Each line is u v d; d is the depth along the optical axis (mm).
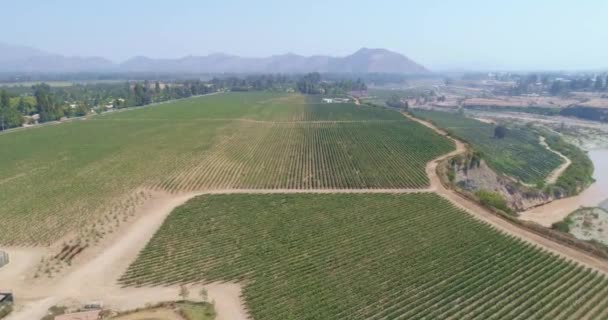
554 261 70938
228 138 175750
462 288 62469
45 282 64750
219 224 85312
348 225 84438
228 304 58969
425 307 57625
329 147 157500
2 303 58156
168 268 68562
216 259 71500
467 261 70312
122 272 67625
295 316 55719
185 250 74625
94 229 83500
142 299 60062
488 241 77562
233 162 136250
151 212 92625
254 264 69750
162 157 141625
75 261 71188
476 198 99812
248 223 85750
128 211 92875
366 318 55281
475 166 135000
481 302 58906
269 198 100438
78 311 56562
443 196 102000
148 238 79562
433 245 75875
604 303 59250
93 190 107438
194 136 179500
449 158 132625
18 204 98188
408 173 120875
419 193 103688
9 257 72625
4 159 140875
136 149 154125
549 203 124688
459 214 89938
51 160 138500
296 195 102688
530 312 56781
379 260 70562
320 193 104312
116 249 75250
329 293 61031
